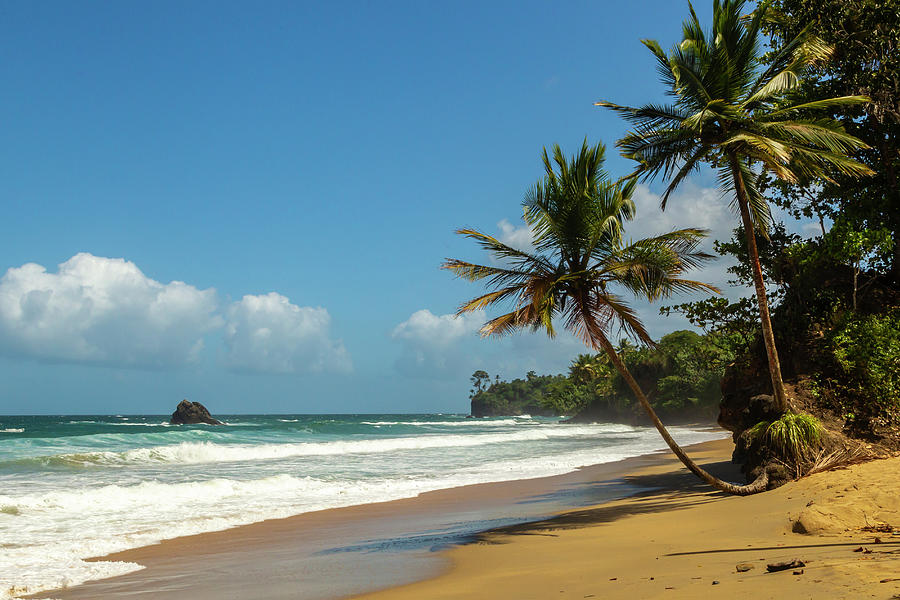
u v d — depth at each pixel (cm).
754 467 1252
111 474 2023
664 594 493
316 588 714
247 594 701
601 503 1347
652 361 8450
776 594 427
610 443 3822
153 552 970
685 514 1041
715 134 1170
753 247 1204
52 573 833
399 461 2588
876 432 1290
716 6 1195
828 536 670
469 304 1205
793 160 1218
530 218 1198
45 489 1656
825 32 1551
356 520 1244
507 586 645
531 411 19350
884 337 1356
